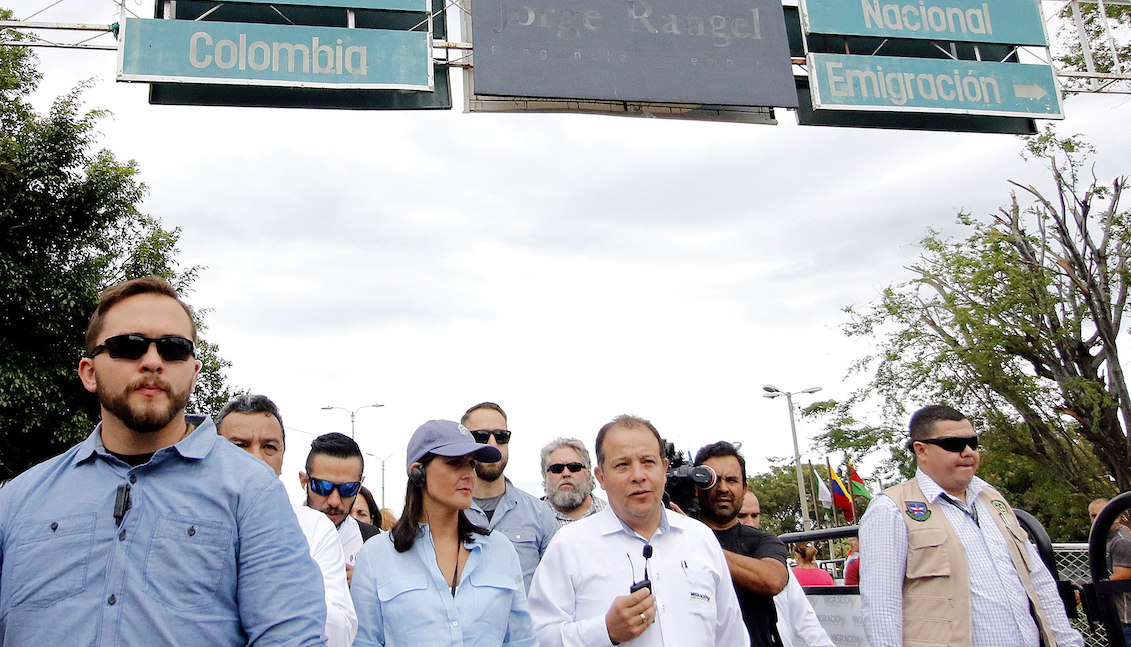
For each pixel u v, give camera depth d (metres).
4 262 11.91
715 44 7.79
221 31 6.75
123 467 2.06
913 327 22.19
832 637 4.61
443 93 7.45
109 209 13.16
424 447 3.00
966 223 21.92
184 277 14.60
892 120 8.40
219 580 2.00
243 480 2.11
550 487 4.70
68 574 1.92
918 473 3.87
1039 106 8.61
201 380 15.28
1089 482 20.19
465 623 2.79
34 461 12.32
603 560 3.18
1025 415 20.30
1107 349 19.44
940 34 8.53
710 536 3.33
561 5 7.46
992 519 3.78
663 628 3.01
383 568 2.92
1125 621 3.89
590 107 7.61
